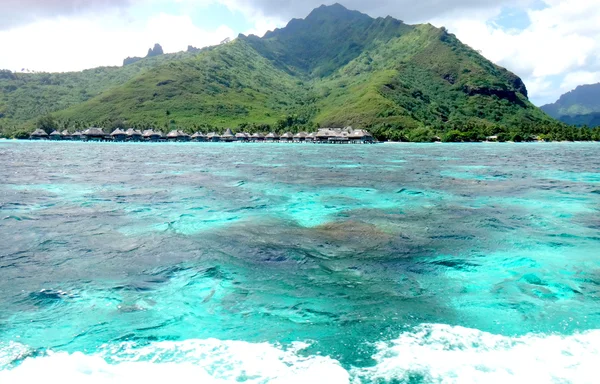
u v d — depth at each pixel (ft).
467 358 22.48
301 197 81.30
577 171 141.18
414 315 28.84
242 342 24.73
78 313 29.22
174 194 84.23
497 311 29.55
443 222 58.85
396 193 87.35
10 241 47.78
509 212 66.44
